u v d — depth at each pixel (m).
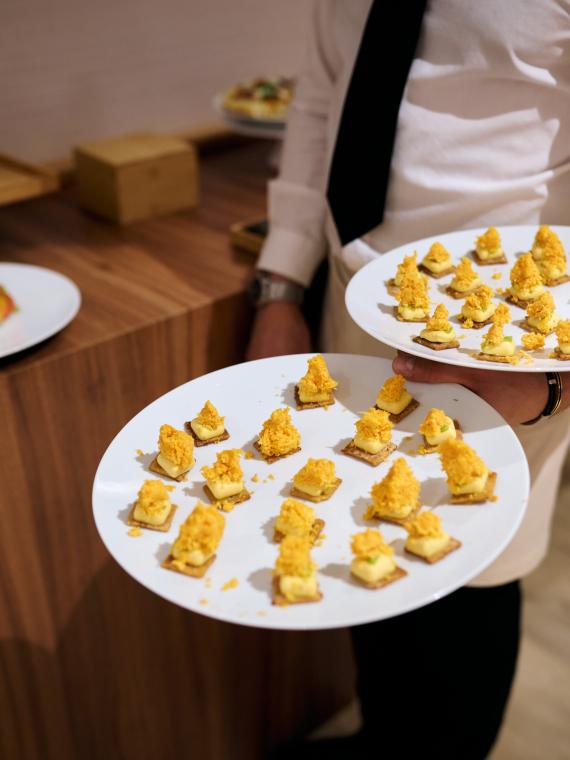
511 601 1.17
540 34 0.82
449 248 0.97
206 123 1.77
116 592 1.17
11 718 1.14
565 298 0.90
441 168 0.92
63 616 1.13
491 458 0.71
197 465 0.75
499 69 0.85
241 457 0.76
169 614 1.25
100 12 1.48
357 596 0.60
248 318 1.19
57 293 1.08
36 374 0.95
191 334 1.12
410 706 1.30
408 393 0.80
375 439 0.75
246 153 1.74
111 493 0.69
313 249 1.15
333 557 0.64
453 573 0.60
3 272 1.13
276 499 0.71
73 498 1.07
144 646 1.25
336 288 1.09
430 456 0.74
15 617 1.07
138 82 1.61
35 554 1.05
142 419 0.78
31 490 1.01
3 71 1.41
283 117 1.50
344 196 0.99
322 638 1.52
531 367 0.73
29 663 1.12
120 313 1.08
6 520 1.00
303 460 0.75
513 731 1.50
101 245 1.30
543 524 1.11
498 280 0.94
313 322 1.28
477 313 0.85
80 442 1.05
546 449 1.01
